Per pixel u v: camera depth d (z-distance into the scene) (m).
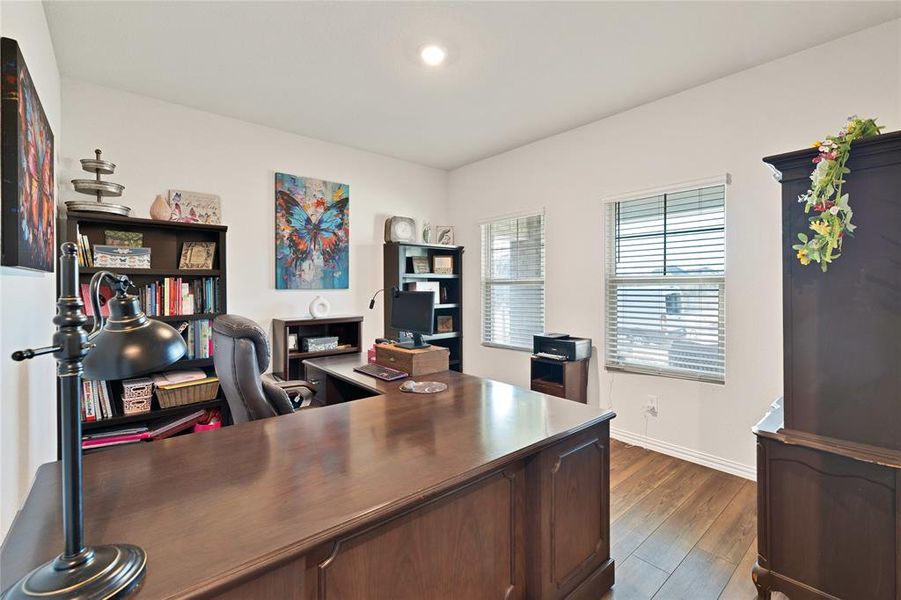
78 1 1.99
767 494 1.60
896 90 2.16
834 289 1.48
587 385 3.49
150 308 2.81
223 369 1.95
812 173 1.51
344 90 2.93
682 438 2.98
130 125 2.95
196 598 0.73
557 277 3.77
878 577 1.38
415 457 1.29
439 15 2.13
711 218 2.86
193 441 1.42
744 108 2.66
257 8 2.07
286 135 3.70
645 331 3.21
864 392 1.43
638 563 1.88
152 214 2.86
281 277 3.66
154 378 2.81
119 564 0.75
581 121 3.48
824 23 2.19
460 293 4.72
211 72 2.68
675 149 2.98
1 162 1.18
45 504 1.01
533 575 1.46
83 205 2.49
